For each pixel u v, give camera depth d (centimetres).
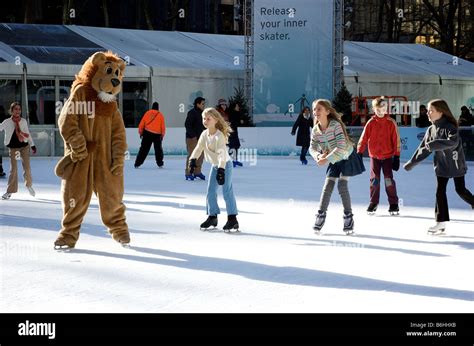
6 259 831
